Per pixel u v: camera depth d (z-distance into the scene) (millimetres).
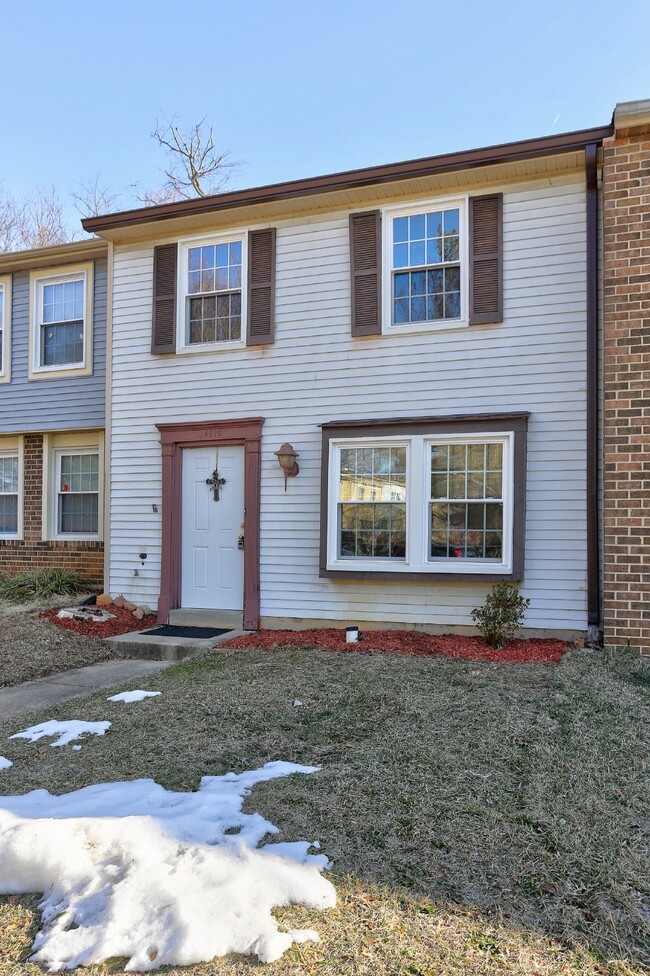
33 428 10547
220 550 8328
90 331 10148
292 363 7895
